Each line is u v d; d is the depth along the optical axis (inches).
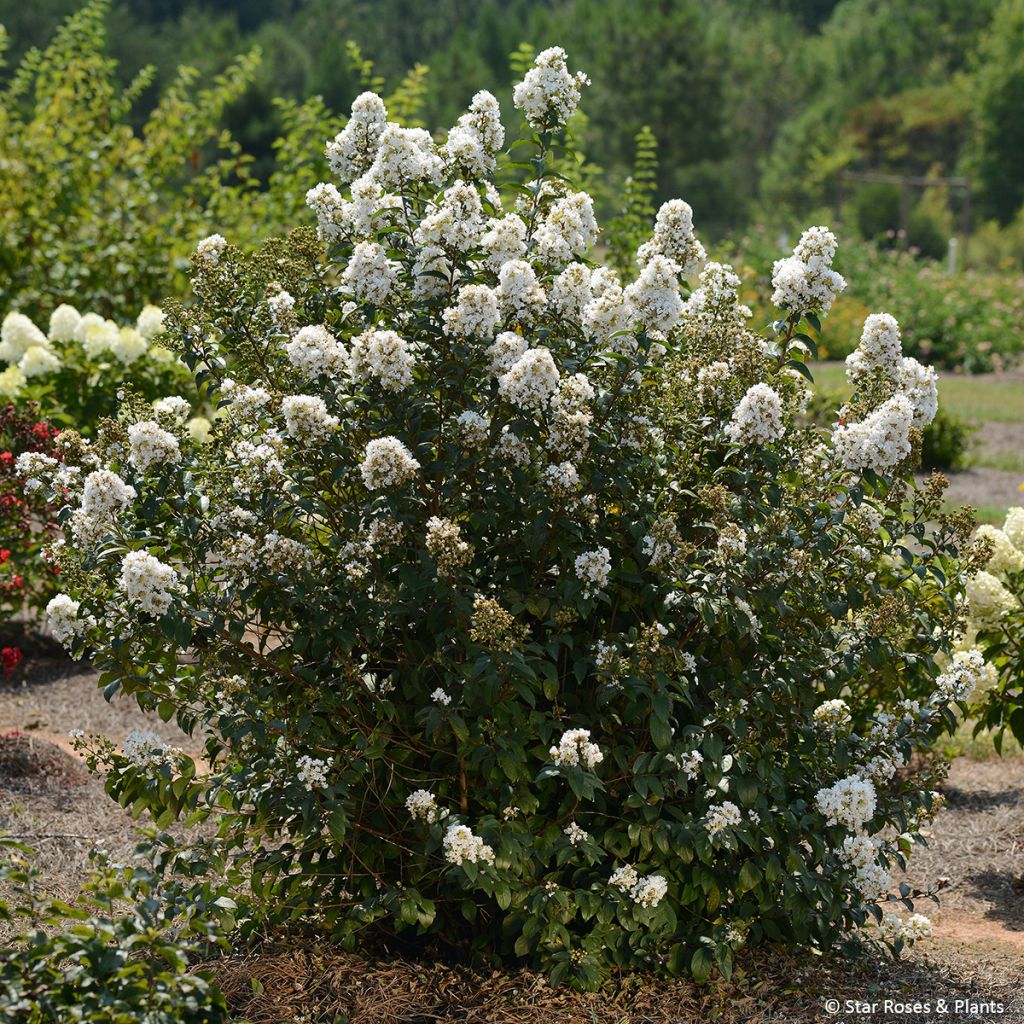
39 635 308.2
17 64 1795.0
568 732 137.6
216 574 145.8
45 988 118.7
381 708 144.0
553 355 150.5
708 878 149.9
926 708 164.4
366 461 133.4
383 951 158.7
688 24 1980.8
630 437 147.1
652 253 166.7
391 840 150.4
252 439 148.0
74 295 427.2
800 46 2559.1
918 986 160.1
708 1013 148.9
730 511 146.7
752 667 152.5
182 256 436.5
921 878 202.1
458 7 2719.0
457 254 146.8
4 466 267.9
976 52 2386.8
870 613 156.9
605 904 145.3
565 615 141.3
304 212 433.7
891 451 147.5
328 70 2005.4
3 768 220.1
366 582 142.9
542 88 163.3
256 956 153.4
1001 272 1656.0
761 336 165.8
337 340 158.7
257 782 145.7
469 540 148.3
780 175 2285.9
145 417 153.9
